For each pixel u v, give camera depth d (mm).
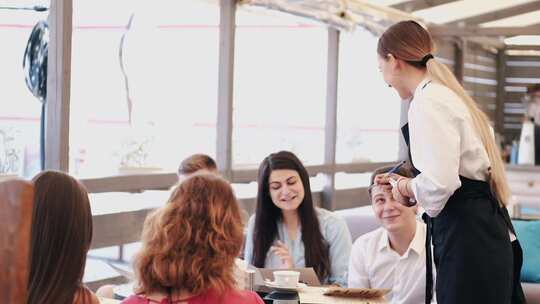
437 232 2994
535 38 9078
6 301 1415
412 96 3074
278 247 3904
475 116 2936
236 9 5812
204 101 6645
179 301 2111
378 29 7281
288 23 7926
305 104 7867
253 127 7918
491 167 2920
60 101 4176
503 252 2910
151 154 5332
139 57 5996
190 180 2207
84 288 2082
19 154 4539
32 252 1964
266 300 2871
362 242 3705
